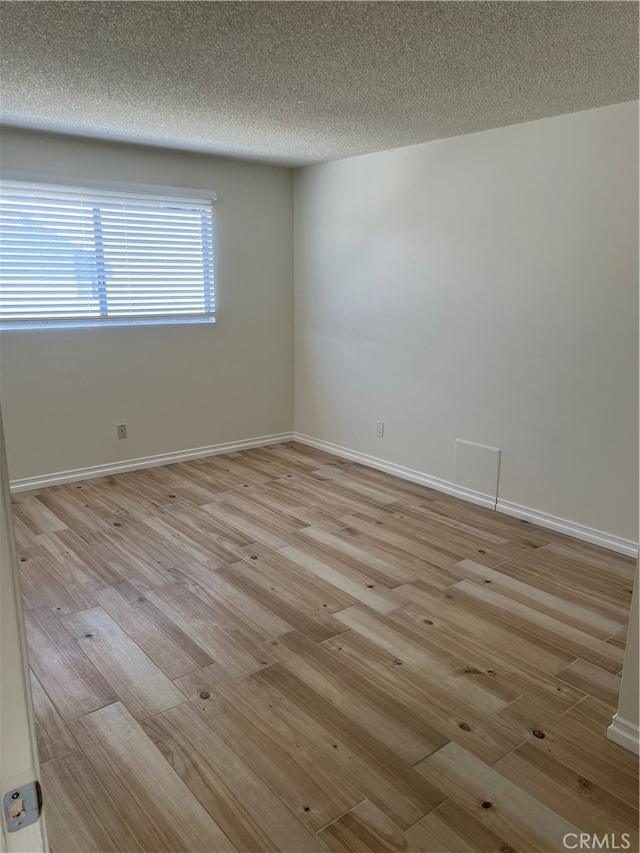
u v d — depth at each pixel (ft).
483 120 11.06
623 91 9.23
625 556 10.75
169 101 9.95
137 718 6.74
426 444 14.19
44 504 13.00
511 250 11.71
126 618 8.72
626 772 6.03
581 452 11.18
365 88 9.15
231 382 16.60
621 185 9.95
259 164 15.87
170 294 15.06
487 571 10.19
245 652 7.95
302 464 16.02
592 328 10.68
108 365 14.39
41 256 13.07
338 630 8.45
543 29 6.90
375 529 11.89
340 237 15.48
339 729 6.58
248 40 7.28
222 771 6.02
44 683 7.30
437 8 6.36
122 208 13.94
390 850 5.20
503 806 5.63
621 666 7.71
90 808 5.59
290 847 5.23
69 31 7.04
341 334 15.98
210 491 13.93
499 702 7.03
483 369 12.61
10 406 13.24
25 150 12.44
